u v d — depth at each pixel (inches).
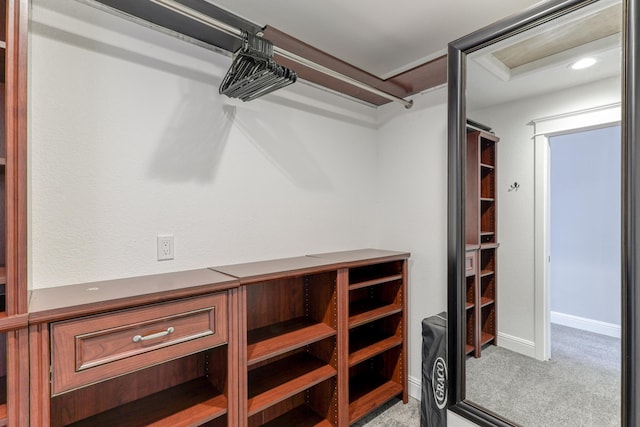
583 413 51.7
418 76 78.6
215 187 66.3
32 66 47.6
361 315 79.7
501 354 61.2
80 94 51.5
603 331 50.2
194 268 63.2
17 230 35.3
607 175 49.6
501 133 61.2
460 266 65.7
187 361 60.0
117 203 54.9
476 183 64.4
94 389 51.1
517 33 58.1
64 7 50.2
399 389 85.4
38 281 47.9
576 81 52.6
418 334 89.8
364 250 94.3
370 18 67.5
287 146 78.4
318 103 84.9
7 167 34.7
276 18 67.1
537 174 57.2
